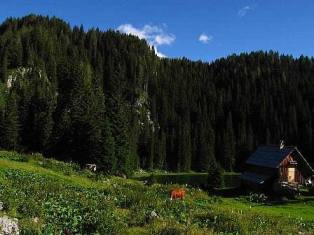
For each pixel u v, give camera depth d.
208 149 181.50
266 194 77.06
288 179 80.12
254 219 34.19
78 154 108.88
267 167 82.75
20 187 35.06
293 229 33.16
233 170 182.00
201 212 34.88
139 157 179.50
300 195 74.06
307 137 192.25
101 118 114.44
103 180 58.12
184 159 178.88
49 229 22.61
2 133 126.56
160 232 24.86
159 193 49.16
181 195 47.00
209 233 26.16
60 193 35.19
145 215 28.97
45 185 38.09
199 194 56.91
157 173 164.25
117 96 117.12
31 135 133.75
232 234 27.64
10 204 25.80
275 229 31.77
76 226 24.50
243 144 193.62
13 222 22.02
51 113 141.50
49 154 122.50
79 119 113.69
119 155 105.75
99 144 97.75
